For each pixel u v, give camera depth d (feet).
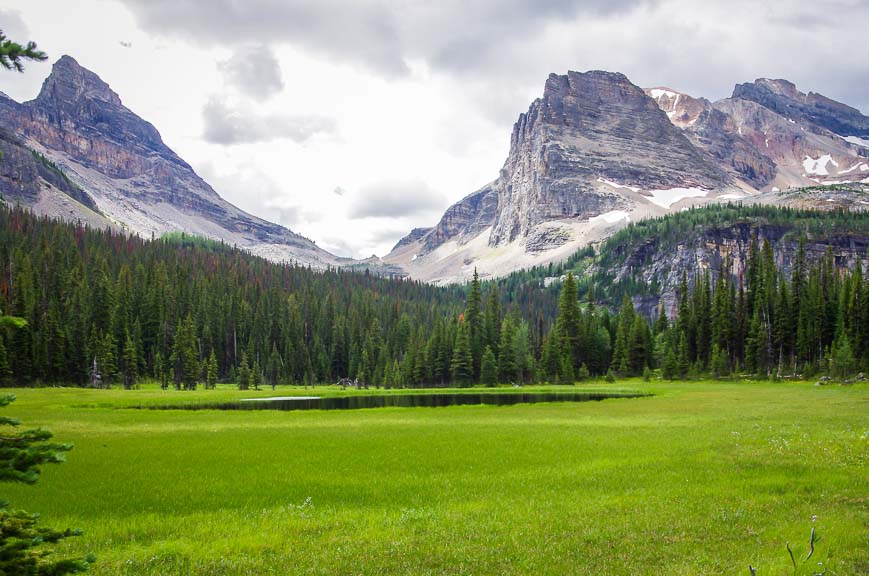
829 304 402.52
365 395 366.22
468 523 67.21
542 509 73.00
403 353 513.45
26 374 362.94
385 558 55.11
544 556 54.44
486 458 115.75
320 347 513.86
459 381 424.87
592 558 53.42
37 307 409.28
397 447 132.46
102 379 387.14
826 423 149.07
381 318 618.44
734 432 138.21
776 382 363.15
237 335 522.88
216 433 161.48
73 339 393.70
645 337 465.88
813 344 386.52
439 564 53.16
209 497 86.43
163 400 305.73
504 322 444.55
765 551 53.31
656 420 180.55
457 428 169.78
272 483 95.35
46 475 102.63
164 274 530.68
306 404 293.84
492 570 51.11
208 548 60.49
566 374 436.35
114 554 58.49
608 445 127.95
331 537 63.16
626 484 86.63
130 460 117.60
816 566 47.37
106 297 429.79
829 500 72.54
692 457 106.32
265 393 376.27
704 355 449.06
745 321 432.25
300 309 590.14
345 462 113.91
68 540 64.34
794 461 97.40
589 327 476.95
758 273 472.85
